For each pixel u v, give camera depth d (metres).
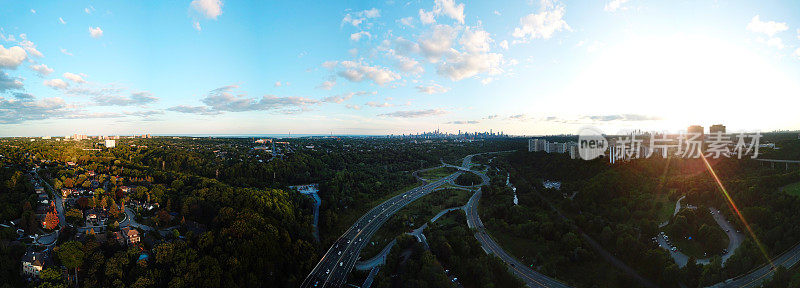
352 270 179.12
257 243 178.88
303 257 189.12
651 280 171.38
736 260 159.50
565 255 191.88
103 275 154.50
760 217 187.88
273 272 177.00
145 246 178.38
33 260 154.00
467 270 171.75
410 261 173.12
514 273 176.62
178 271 158.25
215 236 185.25
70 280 151.38
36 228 185.00
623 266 183.62
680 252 185.75
